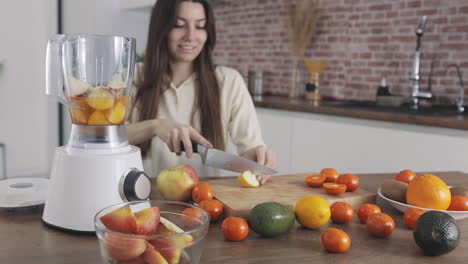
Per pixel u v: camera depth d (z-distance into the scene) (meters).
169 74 1.86
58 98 0.93
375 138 2.65
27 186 1.12
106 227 0.71
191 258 0.70
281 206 0.91
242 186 1.24
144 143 1.77
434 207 1.00
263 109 3.41
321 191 1.21
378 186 1.39
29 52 3.01
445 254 0.84
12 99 3.05
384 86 3.16
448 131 2.36
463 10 2.87
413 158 2.49
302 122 3.05
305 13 3.70
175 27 1.73
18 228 0.94
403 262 0.80
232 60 4.44
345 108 2.85
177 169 1.13
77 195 0.91
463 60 2.89
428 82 3.10
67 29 3.26
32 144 3.12
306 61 3.55
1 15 2.92
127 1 3.55
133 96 1.86
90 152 0.92
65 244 0.86
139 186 0.93
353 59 3.54
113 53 0.96
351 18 3.52
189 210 0.80
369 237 0.93
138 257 0.66
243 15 4.27
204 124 1.83
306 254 0.83
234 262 0.79
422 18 2.87
